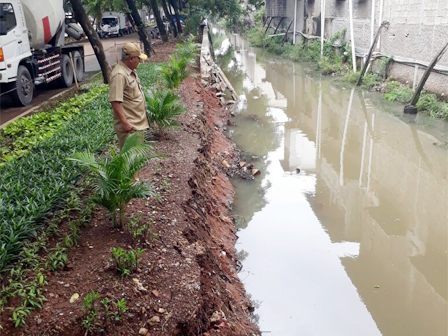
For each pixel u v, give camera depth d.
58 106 11.84
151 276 4.01
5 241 4.14
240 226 7.74
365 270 6.58
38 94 15.00
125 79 5.45
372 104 16.17
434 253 6.99
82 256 4.20
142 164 4.67
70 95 13.70
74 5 13.43
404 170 10.51
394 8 18.06
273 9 40.12
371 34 20.19
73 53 16.81
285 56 31.36
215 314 4.23
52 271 3.93
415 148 11.76
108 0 22.92
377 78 19.00
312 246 7.22
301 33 32.53
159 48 24.30
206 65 17.91
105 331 3.43
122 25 40.44
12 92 12.50
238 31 56.09
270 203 8.67
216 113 13.95
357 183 9.77
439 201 8.85
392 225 7.91
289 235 7.54
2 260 3.83
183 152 7.46
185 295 3.88
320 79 22.08
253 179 9.72
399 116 14.25
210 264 4.95
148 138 7.80
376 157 11.34
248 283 6.21
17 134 9.07
